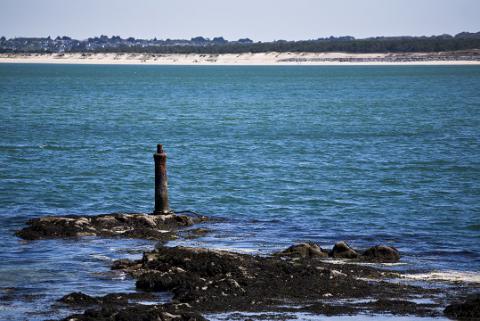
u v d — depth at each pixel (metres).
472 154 177.62
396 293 73.44
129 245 91.12
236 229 102.56
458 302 70.81
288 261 81.75
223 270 76.44
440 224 107.69
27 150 175.25
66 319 63.34
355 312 67.88
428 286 75.94
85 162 159.25
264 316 66.38
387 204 121.75
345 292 73.00
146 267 79.62
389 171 153.50
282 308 68.50
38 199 121.31
